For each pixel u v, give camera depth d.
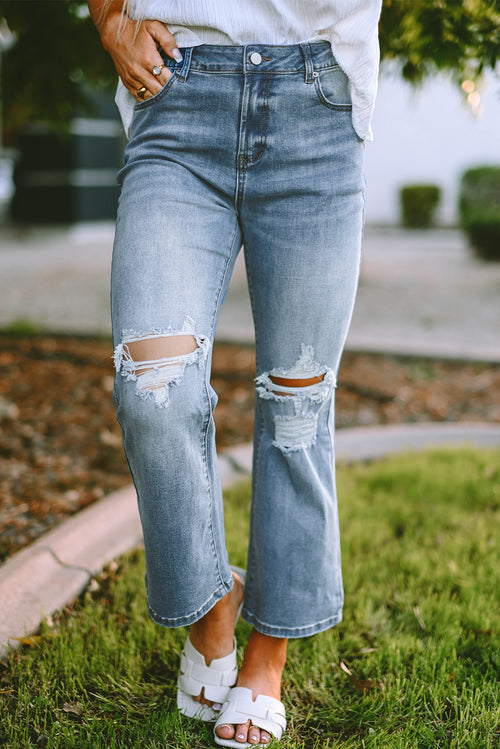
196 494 1.29
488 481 2.81
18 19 3.20
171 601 1.33
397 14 2.28
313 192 1.31
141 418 1.22
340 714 1.55
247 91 1.26
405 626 1.86
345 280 1.36
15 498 2.62
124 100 1.41
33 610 1.87
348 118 1.31
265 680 1.49
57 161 12.37
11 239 11.43
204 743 1.44
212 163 1.31
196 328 1.27
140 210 1.28
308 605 1.49
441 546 2.29
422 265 9.76
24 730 1.42
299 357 1.40
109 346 5.00
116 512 2.43
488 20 2.12
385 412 3.94
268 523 1.48
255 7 1.26
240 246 1.41
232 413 3.77
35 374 4.29
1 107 4.02
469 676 1.65
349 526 2.41
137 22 1.29
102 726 1.46
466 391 4.32
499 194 12.07
